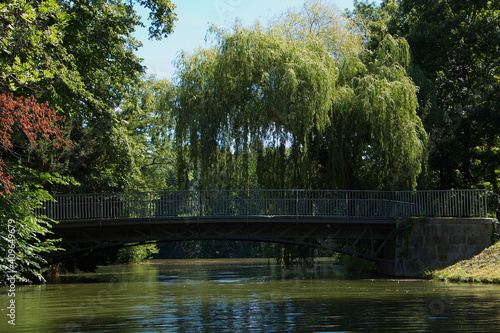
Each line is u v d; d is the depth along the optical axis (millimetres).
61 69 23578
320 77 28641
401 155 28875
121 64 29609
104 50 28625
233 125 30312
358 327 11906
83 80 27844
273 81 28812
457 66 39688
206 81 31000
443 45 37906
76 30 27016
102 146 29578
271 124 29734
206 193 28484
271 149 29781
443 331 11273
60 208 27625
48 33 19078
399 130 29000
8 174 18969
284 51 29781
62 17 20453
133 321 13344
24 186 21312
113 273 37625
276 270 37906
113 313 14891
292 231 28141
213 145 29953
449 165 37688
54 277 32969
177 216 27094
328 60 30719
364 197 29062
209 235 27953
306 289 21109
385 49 31953
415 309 14531
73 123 28719
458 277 23406
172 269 43469
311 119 28328
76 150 28688
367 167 32156
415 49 38500
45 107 16094
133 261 61219
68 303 17547
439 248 26734
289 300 17312
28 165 25688
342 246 31625
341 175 29625
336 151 29656
